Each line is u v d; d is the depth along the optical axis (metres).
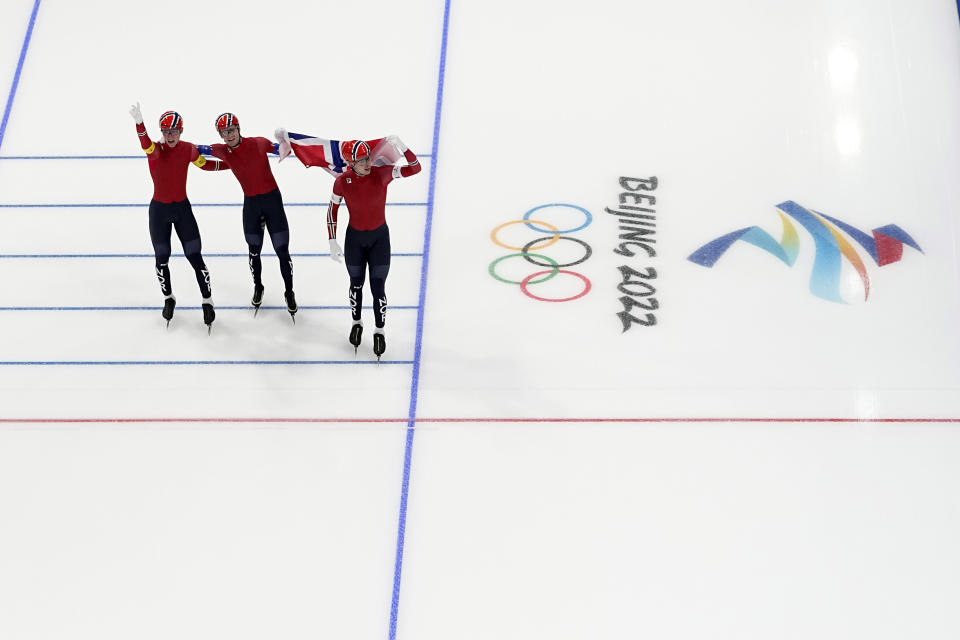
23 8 37.66
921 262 29.41
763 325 27.97
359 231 25.58
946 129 32.75
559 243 30.38
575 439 25.25
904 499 23.70
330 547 22.91
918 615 21.36
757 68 34.94
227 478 24.48
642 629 21.20
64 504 23.98
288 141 25.97
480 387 26.61
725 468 24.48
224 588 22.14
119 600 21.94
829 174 31.83
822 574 22.17
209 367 27.41
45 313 28.92
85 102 34.78
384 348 27.19
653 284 29.12
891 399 26.03
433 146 33.16
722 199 31.33
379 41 36.38
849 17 36.09
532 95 34.56
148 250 30.78
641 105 34.09
